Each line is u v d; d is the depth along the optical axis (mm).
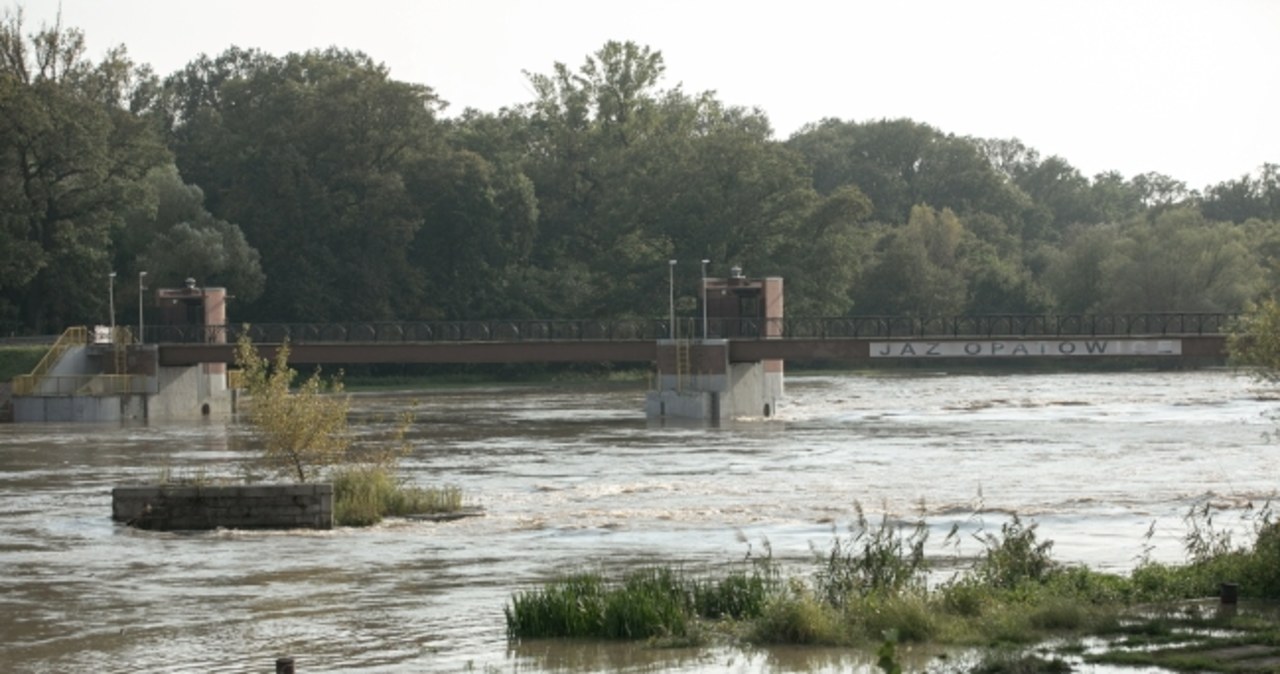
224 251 169000
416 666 32094
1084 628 32094
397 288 187875
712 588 37375
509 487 67562
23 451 89688
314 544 50000
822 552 46750
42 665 33062
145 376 127812
